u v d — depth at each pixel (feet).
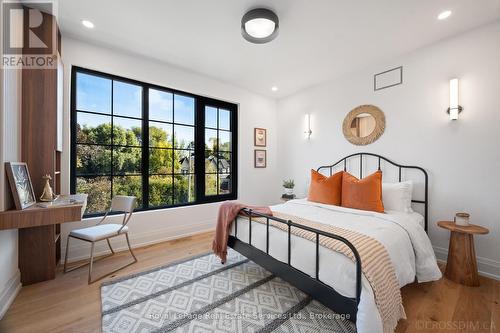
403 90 8.63
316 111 11.94
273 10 6.21
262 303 5.50
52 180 6.46
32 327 4.65
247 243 6.61
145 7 6.19
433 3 5.91
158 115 10.04
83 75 8.25
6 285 5.32
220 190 12.21
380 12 6.27
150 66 9.36
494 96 6.73
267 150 13.85
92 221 8.16
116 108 8.96
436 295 5.86
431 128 7.95
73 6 6.15
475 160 7.07
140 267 7.36
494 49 6.71
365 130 9.82
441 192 7.75
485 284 6.39
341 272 4.18
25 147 6.08
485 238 6.91
